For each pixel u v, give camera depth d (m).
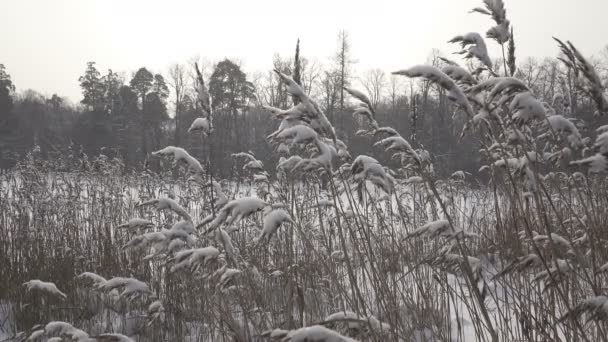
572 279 3.12
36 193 7.95
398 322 3.34
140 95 47.97
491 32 3.51
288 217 2.88
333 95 31.62
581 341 3.02
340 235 2.88
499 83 2.58
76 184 8.45
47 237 7.25
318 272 4.45
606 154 2.26
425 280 4.45
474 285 2.84
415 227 4.91
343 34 34.62
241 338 3.62
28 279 6.17
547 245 3.20
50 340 3.11
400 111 34.28
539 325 3.07
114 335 3.04
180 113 45.72
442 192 6.10
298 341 2.06
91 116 42.34
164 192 8.33
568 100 4.98
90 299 5.85
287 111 2.88
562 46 2.48
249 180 7.89
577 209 4.18
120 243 6.62
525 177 2.86
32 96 60.75
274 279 4.54
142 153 38.94
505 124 3.01
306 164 2.82
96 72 46.94
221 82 37.56
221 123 36.88
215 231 3.50
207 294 4.34
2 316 5.88
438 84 2.73
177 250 3.87
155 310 4.07
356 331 3.00
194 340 4.72
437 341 3.88
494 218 5.70
